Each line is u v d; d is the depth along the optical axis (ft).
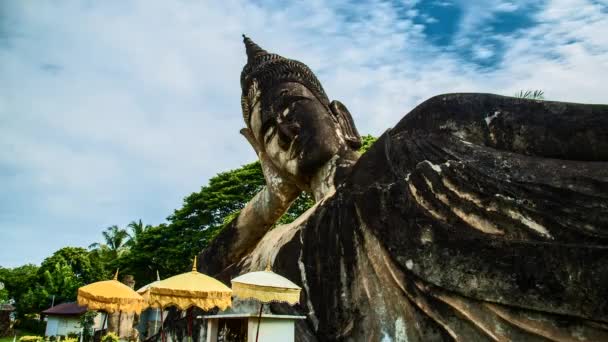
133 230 141.90
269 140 24.27
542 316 12.11
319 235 18.57
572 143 14.51
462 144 15.97
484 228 13.99
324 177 22.06
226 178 97.40
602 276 11.30
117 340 41.81
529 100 15.94
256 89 25.29
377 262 16.01
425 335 14.20
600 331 11.34
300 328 17.17
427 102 18.10
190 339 18.28
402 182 16.19
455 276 13.66
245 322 16.51
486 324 13.05
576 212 12.71
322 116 22.94
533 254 12.48
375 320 15.69
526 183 13.85
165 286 15.89
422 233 14.79
